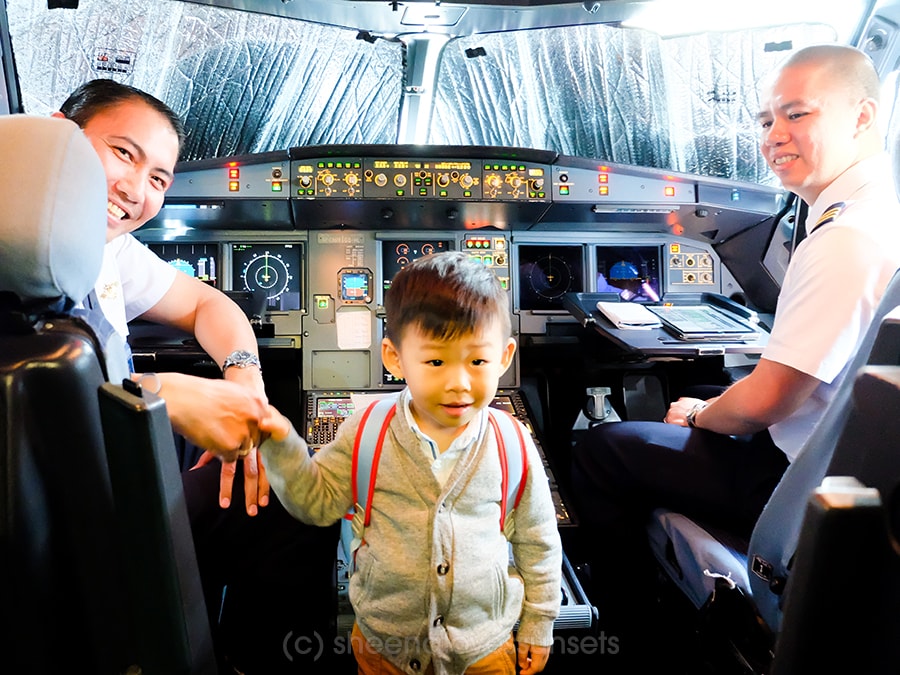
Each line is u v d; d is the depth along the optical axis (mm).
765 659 1028
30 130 626
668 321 1998
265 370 2432
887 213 1310
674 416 1698
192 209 2055
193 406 807
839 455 634
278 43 2162
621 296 2395
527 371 2557
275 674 1444
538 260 2418
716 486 1456
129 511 625
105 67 2154
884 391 568
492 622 1003
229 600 1467
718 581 1137
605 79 2338
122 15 1985
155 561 635
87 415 639
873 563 484
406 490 976
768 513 999
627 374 2568
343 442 1039
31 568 601
